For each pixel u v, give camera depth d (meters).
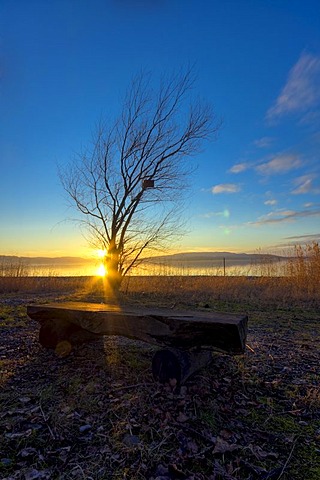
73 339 3.88
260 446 2.16
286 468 1.95
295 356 4.04
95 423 2.39
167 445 2.14
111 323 3.30
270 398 2.86
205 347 2.98
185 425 2.36
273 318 6.64
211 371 3.40
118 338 4.45
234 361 3.73
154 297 9.55
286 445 2.18
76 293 10.74
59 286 12.30
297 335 5.20
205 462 1.99
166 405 2.64
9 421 2.38
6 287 11.41
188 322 2.90
